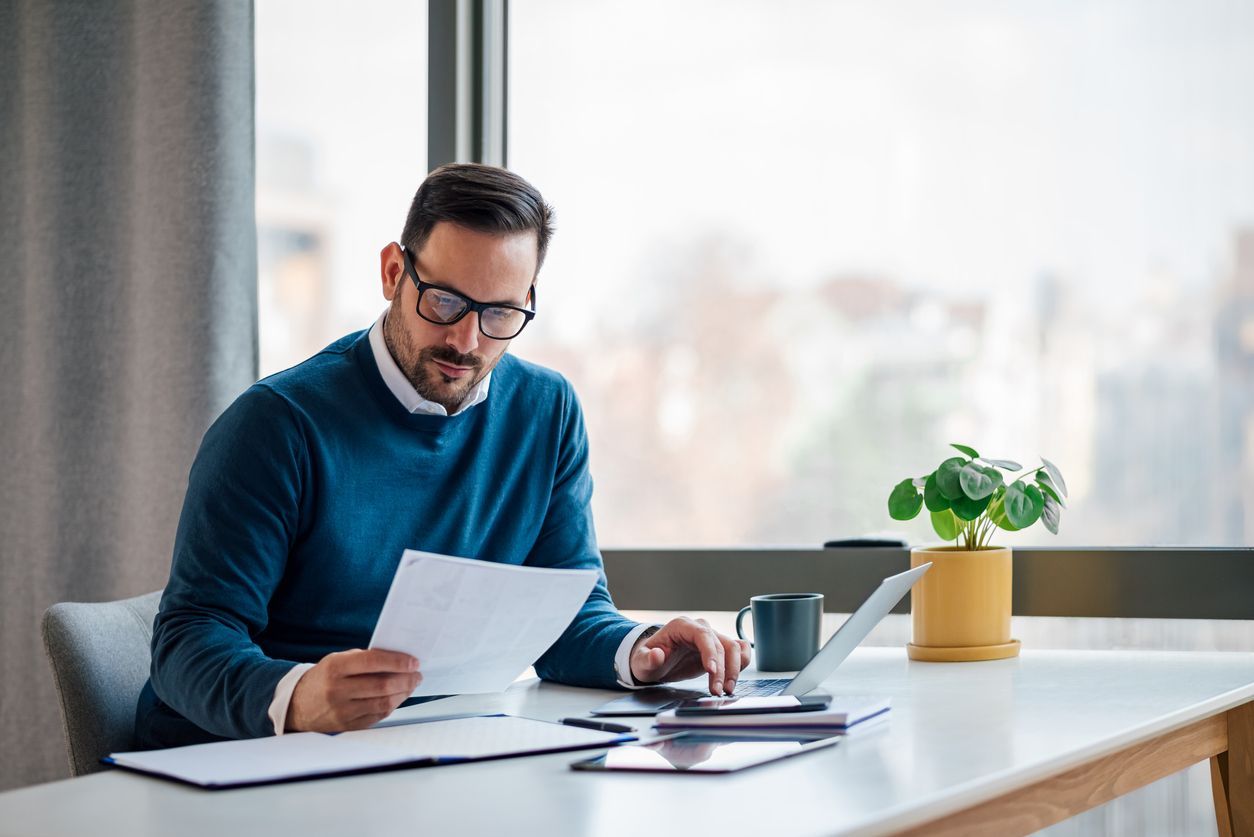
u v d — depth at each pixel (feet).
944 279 6.73
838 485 6.90
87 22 7.39
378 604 5.14
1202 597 6.12
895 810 2.85
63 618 5.12
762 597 5.44
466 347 4.89
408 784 3.16
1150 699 4.34
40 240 7.42
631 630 4.94
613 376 7.27
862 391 6.87
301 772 3.20
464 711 4.42
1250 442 6.27
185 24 7.18
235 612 4.55
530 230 4.93
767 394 7.02
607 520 7.27
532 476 5.64
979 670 5.13
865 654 5.70
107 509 7.29
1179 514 6.36
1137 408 6.43
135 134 7.27
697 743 3.60
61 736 7.34
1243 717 4.84
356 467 5.05
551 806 2.93
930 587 5.48
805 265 6.97
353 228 7.62
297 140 7.69
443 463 5.31
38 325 7.42
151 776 3.26
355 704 3.75
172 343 7.12
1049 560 6.33
